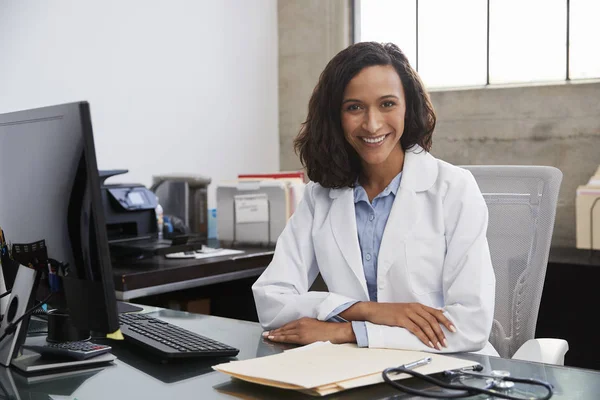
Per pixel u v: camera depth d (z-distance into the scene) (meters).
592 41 3.56
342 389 1.13
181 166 3.95
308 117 1.84
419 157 1.80
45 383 1.25
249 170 4.36
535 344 1.65
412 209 1.74
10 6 3.17
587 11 3.56
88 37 3.48
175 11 3.89
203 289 3.41
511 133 3.75
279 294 1.70
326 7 4.30
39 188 1.29
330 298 1.61
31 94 3.26
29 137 1.31
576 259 3.05
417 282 1.71
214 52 4.12
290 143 4.50
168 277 2.71
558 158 3.62
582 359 2.96
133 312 1.82
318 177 1.84
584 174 3.55
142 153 3.74
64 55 3.39
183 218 3.29
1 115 1.43
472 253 1.64
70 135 1.18
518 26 3.77
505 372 1.21
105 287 1.17
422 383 1.19
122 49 3.64
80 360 1.34
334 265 1.77
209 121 4.10
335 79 1.72
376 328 1.47
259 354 1.42
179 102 3.93
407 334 1.47
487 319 1.54
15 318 1.36
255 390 1.18
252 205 3.32
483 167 2.03
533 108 3.68
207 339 1.46
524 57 3.76
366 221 1.80
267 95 4.46
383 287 1.72
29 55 3.25
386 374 1.17
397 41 4.18
